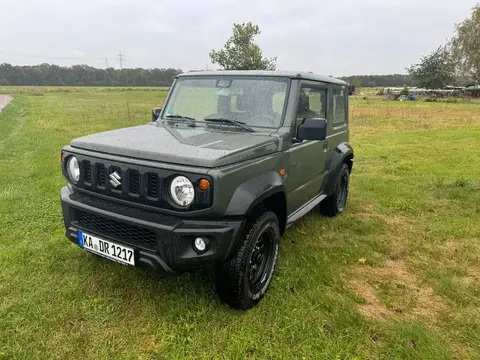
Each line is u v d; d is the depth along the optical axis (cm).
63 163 316
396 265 394
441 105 3400
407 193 641
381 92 5609
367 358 252
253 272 302
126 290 316
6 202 522
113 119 1698
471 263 401
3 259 362
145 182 261
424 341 268
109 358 244
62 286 319
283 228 346
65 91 6047
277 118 349
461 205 586
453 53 5250
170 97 417
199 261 255
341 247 423
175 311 288
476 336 279
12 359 238
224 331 269
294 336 268
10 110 2094
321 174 461
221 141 299
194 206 249
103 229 291
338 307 304
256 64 3152
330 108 465
